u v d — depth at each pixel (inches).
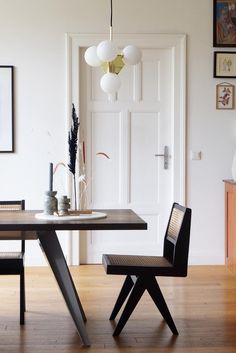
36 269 194.5
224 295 158.9
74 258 200.5
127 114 203.6
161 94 204.1
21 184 199.2
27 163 199.0
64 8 197.2
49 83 198.2
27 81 197.6
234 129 203.3
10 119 197.5
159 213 205.5
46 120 198.8
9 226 112.7
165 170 205.0
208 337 121.9
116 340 120.1
